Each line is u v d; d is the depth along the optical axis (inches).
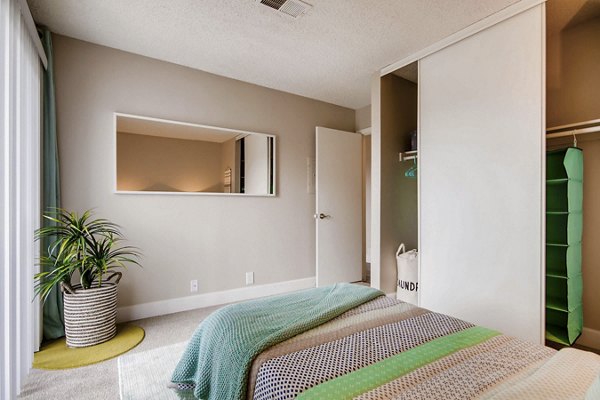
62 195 98.7
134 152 111.0
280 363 39.8
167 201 117.2
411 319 54.6
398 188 128.3
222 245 129.6
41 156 92.4
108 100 106.5
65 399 65.7
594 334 89.5
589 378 34.7
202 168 124.5
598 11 86.6
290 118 149.4
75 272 99.9
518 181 81.7
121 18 89.9
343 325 52.6
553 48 97.8
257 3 82.9
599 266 89.3
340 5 83.0
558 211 87.8
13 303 64.4
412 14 86.6
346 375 36.5
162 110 116.2
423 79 106.2
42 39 92.9
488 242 87.7
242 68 122.6
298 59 114.7
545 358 40.6
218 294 128.4
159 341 92.7
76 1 82.0
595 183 90.0
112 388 69.6
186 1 82.0
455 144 96.0
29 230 77.4
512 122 83.0
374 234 125.2
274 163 143.6
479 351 42.3
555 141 97.3
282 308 59.8
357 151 165.8
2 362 57.2
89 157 103.0
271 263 143.1
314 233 157.4
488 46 88.1
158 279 115.3
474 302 90.9
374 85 125.6
